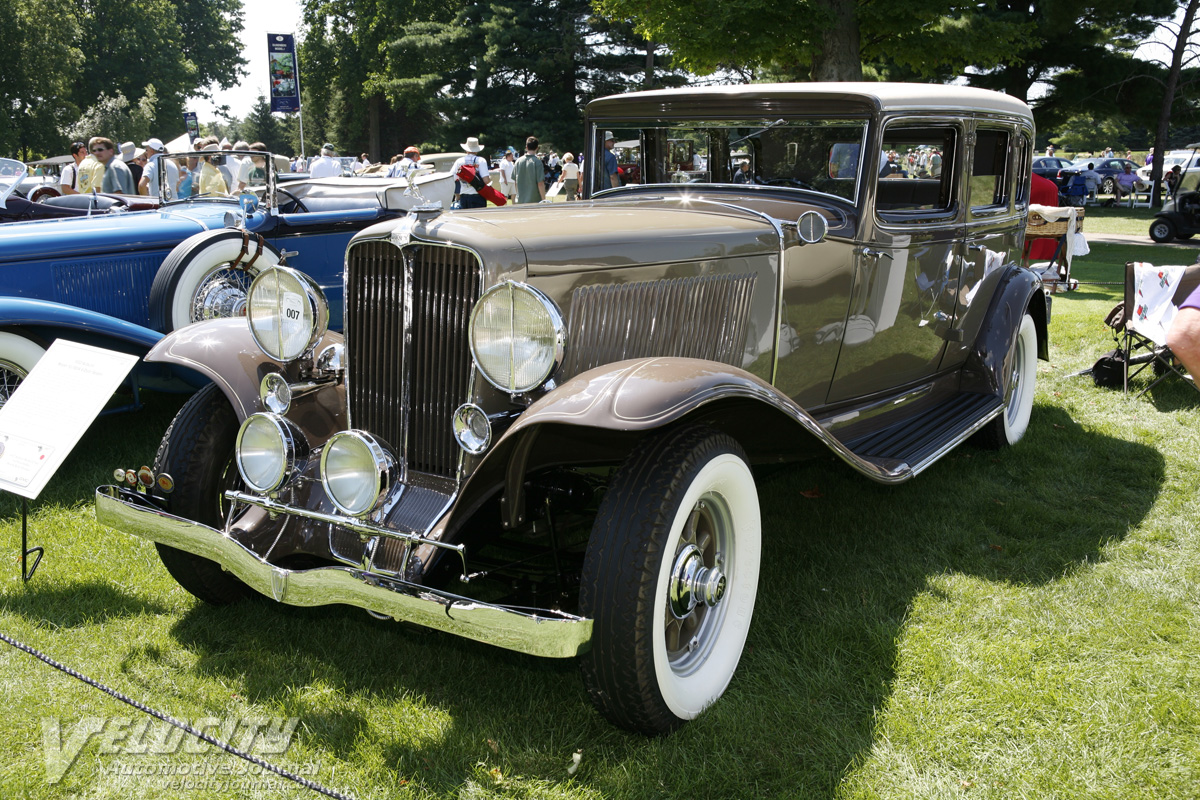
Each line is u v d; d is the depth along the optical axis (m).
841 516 3.84
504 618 2.01
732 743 2.29
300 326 2.72
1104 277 11.20
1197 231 16.25
